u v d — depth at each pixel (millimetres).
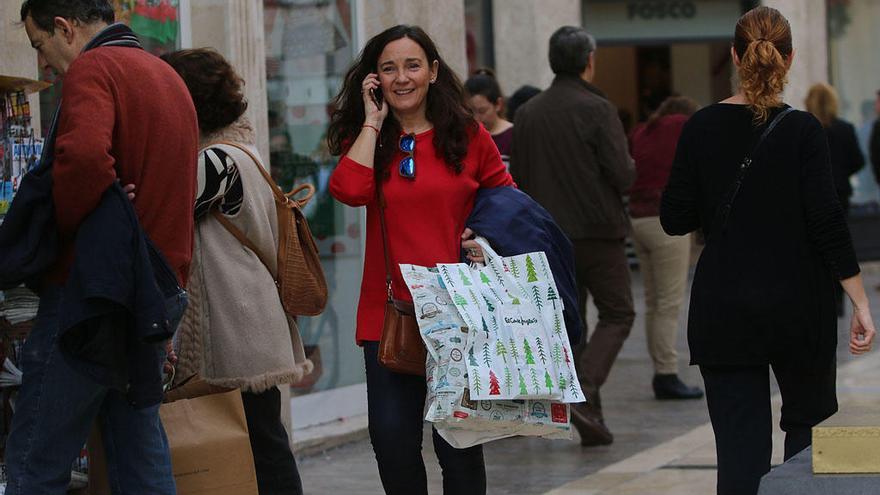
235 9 12508
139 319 7344
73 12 7781
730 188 8234
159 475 8000
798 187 8164
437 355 8109
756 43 8242
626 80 38250
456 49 16828
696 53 37469
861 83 32531
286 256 9430
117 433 7965
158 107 7730
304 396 14508
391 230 8562
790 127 8188
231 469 8734
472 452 8633
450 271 8273
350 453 14039
